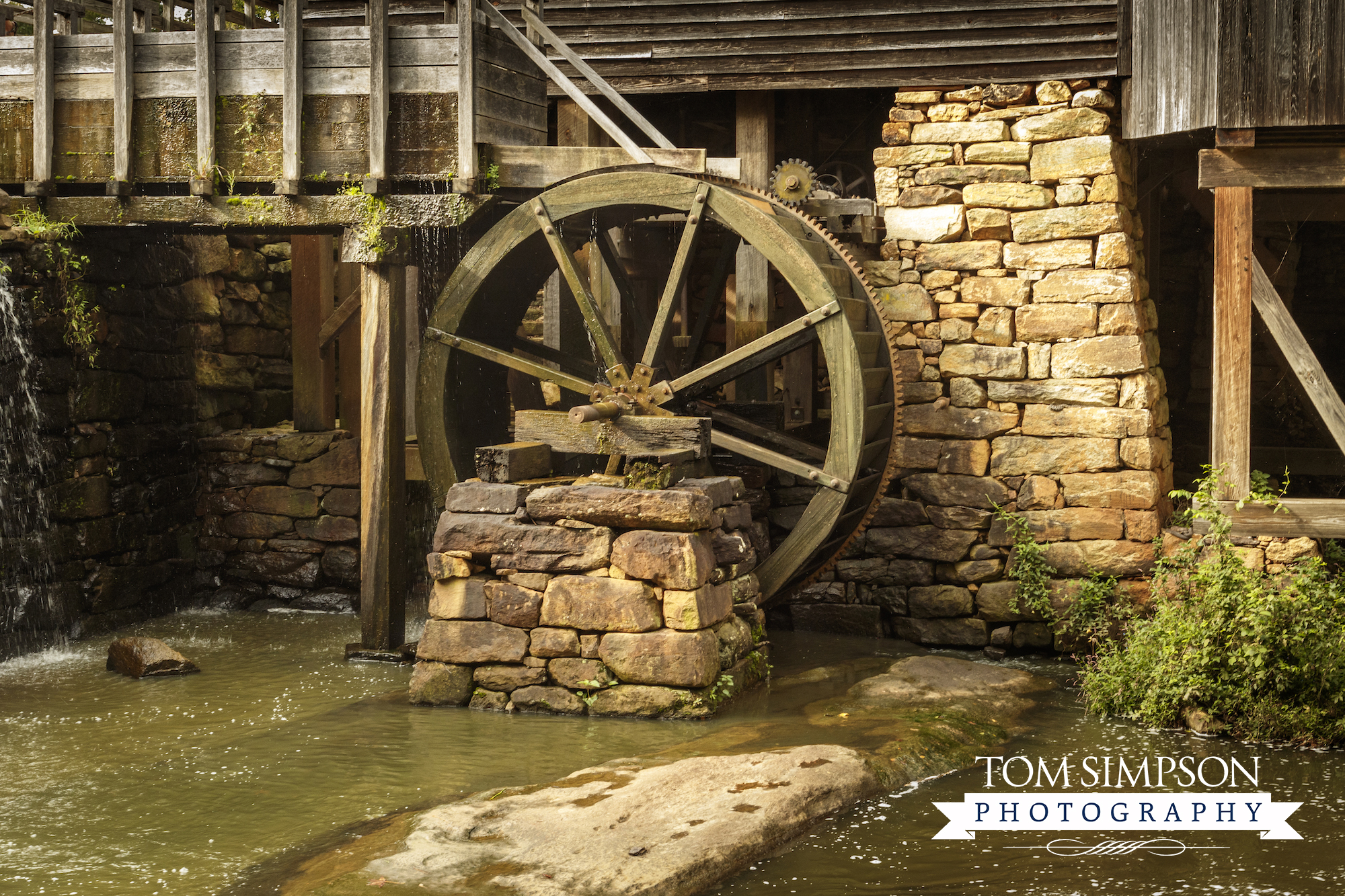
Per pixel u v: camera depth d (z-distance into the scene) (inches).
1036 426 306.8
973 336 310.8
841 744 215.9
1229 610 239.9
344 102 298.7
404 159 298.8
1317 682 231.0
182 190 314.7
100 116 309.6
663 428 277.0
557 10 337.1
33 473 305.9
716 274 345.7
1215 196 276.1
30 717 248.4
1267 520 273.4
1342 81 263.4
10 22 352.5
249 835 182.5
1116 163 301.4
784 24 325.1
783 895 162.7
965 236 311.9
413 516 368.5
